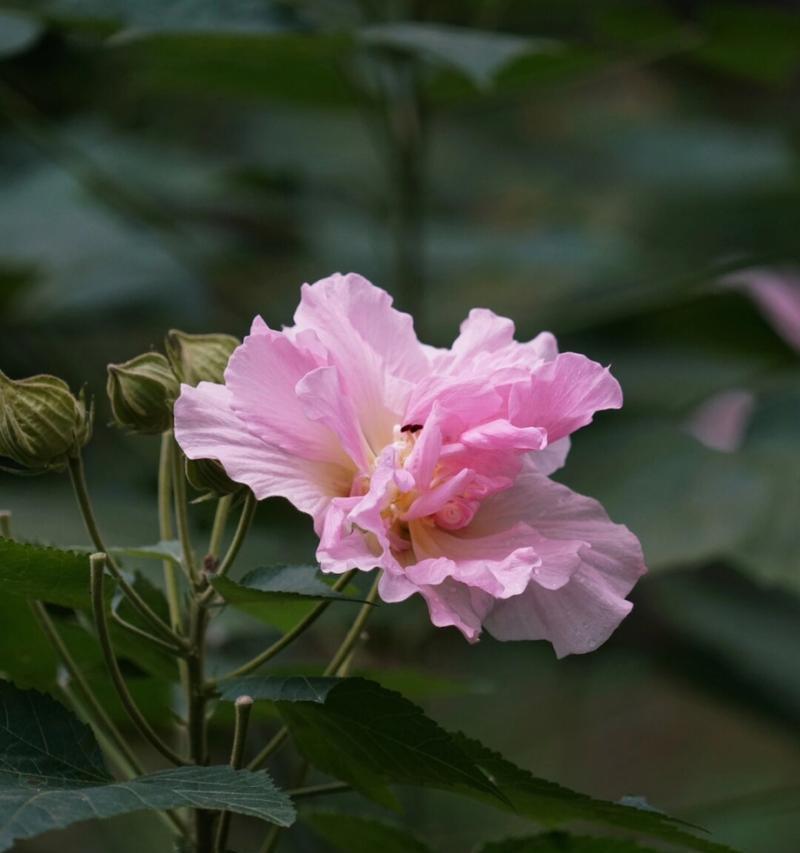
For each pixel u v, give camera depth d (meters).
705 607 1.75
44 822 1.06
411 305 1.66
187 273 1.80
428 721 1.11
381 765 1.14
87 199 1.83
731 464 1.44
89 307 1.73
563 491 1.14
